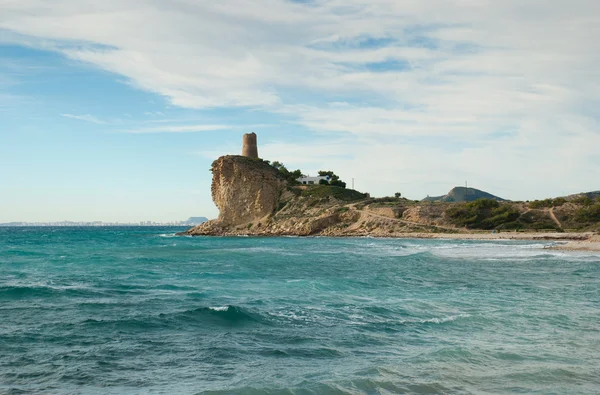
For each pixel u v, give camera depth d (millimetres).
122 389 9047
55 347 11969
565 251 51750
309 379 9422
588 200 103250
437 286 24203
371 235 102000
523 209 105562
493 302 18953
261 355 11367
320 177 151750
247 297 19750
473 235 88500
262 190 125750
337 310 16938
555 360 10758
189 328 14000
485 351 11492
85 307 17078
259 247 66000
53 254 49219
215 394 8578
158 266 35438
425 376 9617
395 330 13969
